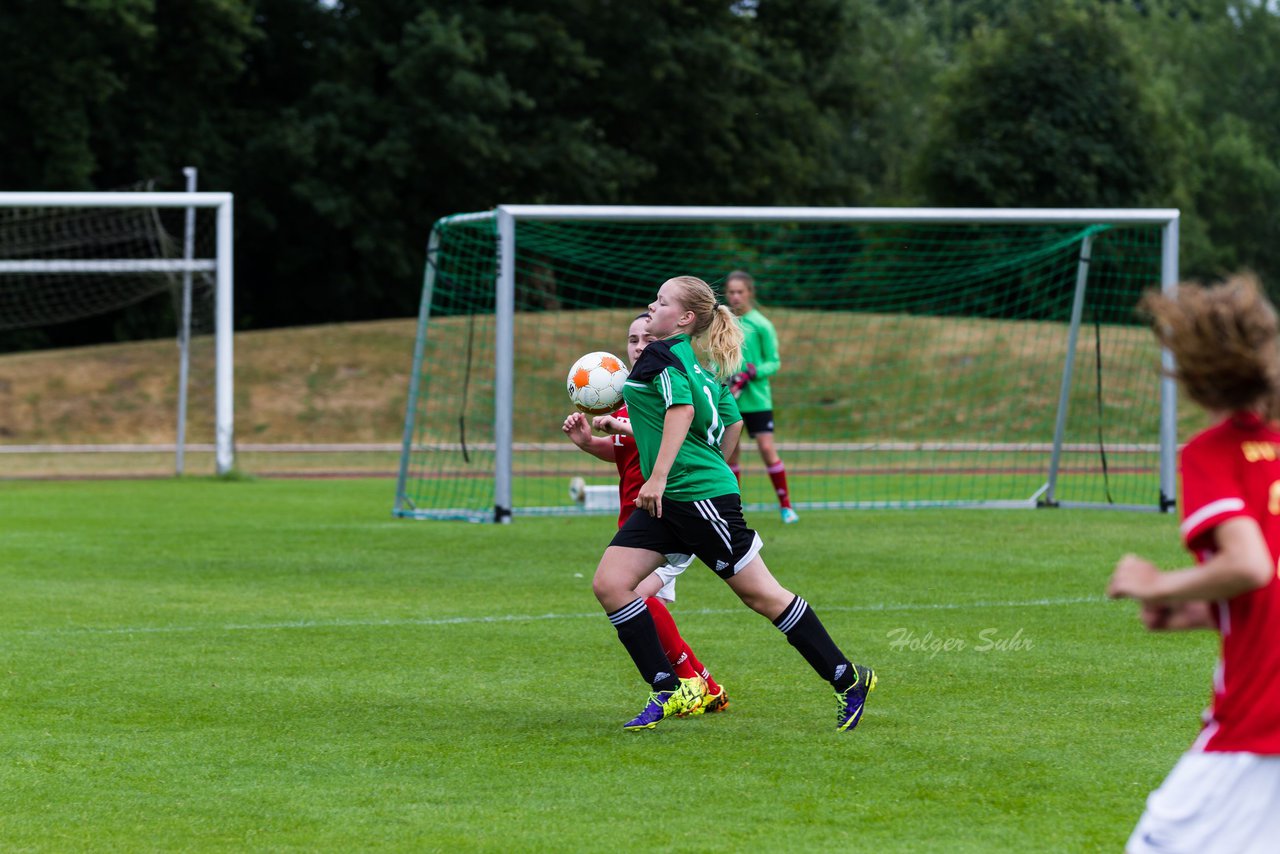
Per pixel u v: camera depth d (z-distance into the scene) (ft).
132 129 422.82
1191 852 31.24
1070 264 220.02
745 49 469.16
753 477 233.14
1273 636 31.22
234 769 56.70
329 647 83.46
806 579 110.01
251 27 418.92
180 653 81.56
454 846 46.75
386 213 443.32
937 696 69.46
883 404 303.89
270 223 433.48
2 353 437.99
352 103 422.00
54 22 379.35
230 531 145.79
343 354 341.00
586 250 219.20
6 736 62.13
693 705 63.77
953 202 539.29
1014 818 49.32
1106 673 74.79
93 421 314.55
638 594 65.77
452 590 106.01
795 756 58.18
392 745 60.49
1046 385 304.91
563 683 73.46
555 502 191.01
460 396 309.83
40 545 133.49
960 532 144.46
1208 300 31.78
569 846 46.57
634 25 447.42
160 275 246.27
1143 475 237.45
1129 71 547.08
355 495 195.00
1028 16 547.90
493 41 426.51
